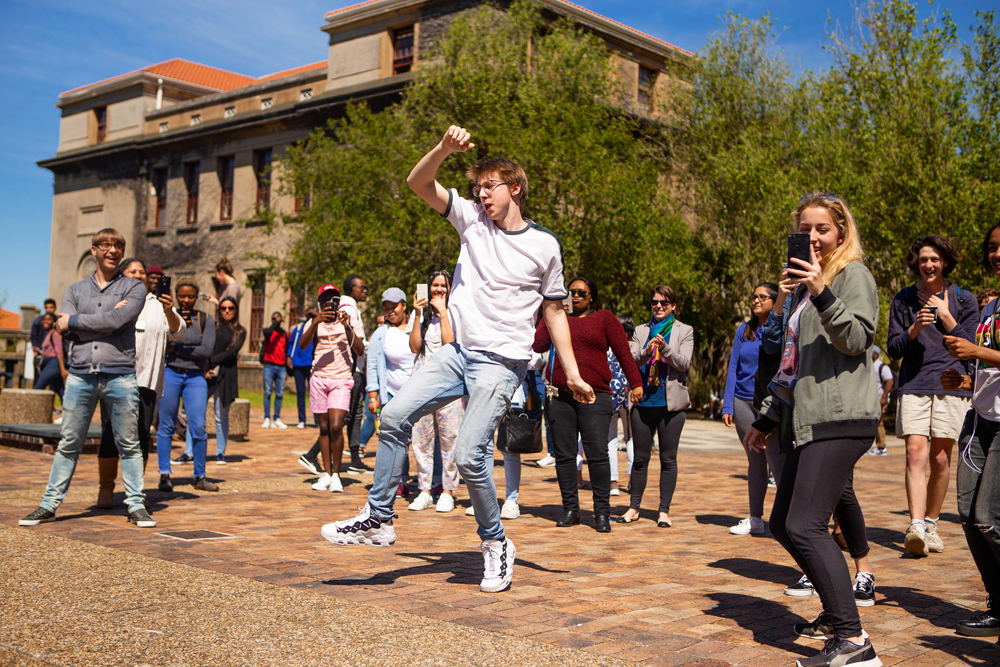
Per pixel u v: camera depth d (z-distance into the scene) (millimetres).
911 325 5594
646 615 3600
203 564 4324
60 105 40500
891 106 19906
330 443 7609
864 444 3035
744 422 5879
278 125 31734
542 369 7027
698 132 23000
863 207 19266
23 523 5320
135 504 5527
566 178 18641
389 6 28375
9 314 61375
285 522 5859
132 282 5648
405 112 21234
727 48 23031
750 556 5078
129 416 5555
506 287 3805
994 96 19375
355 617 3355
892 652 3209
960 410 5348
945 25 19688
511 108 19406
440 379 3873
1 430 10297
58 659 2770
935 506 5516
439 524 6109
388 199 20469
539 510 7047
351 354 7715
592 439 6023
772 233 19984
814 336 3119
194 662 2781
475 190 3908
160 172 36781
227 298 9773
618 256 19922
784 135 21719
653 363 6367
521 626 3332
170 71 38906
